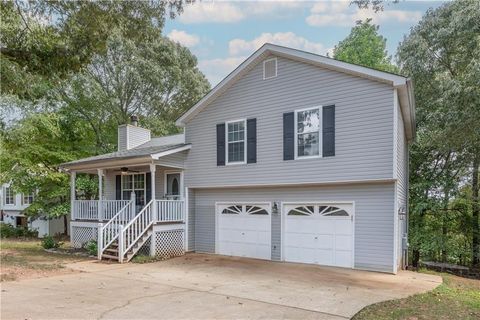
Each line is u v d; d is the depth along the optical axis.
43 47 8.54
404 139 14.17
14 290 8.05
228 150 13.77
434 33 16.45
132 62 26.86
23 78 8.52
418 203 16.64
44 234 22.62
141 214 13.17
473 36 14.27
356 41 25.16
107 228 13.52
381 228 10.73
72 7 8.19
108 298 7.39
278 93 12.59
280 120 12.50
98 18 8.38
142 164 14.23
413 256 17.44
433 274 11.79
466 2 14.71
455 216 17.23
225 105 13.91
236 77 13.52
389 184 10.66
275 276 9.91
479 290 9.77
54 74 9.08
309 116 11.88
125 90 27.25
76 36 8.55
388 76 10.26
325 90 11.58
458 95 12.98
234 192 13.96
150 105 28.81
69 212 20.62
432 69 16.73
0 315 6.14
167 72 28.58
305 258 12.16
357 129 10.90
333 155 11.29
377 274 10.31
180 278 9.61
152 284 8.83
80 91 22.47
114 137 25.05
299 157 11.99
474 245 16.53
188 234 14.68
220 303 7.07
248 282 9.09
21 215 24.98
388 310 6.58
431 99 16.20
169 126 28.75
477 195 16.95
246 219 13.63
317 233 11.97
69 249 15.66
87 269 11.01
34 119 18.89
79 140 22.38
